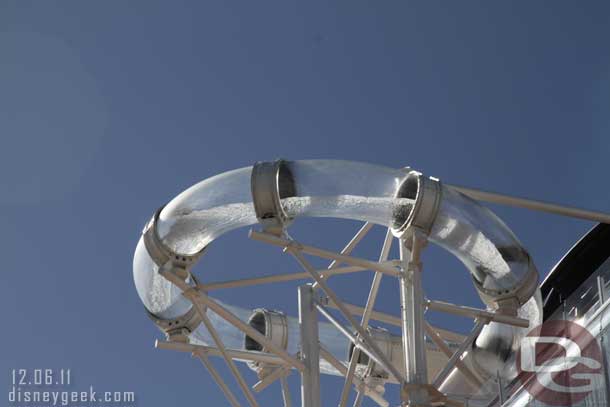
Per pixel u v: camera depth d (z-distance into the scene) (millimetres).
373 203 27422
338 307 26688
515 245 28047
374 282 28703
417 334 26250
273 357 28438
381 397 30781
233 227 27984
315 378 27656
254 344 31391
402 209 27438
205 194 27703
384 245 28594
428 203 27125
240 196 27516
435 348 32312
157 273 28328
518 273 28141
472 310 26859
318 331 29750
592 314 25531
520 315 28812
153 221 28156
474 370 29797
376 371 32094
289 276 28250
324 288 26734
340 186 27359
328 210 27609
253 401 27391
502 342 29109
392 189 27500
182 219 27766
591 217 29375
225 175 27938
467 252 28000
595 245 31922
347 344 32656
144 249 28281
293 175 27453
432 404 25969
